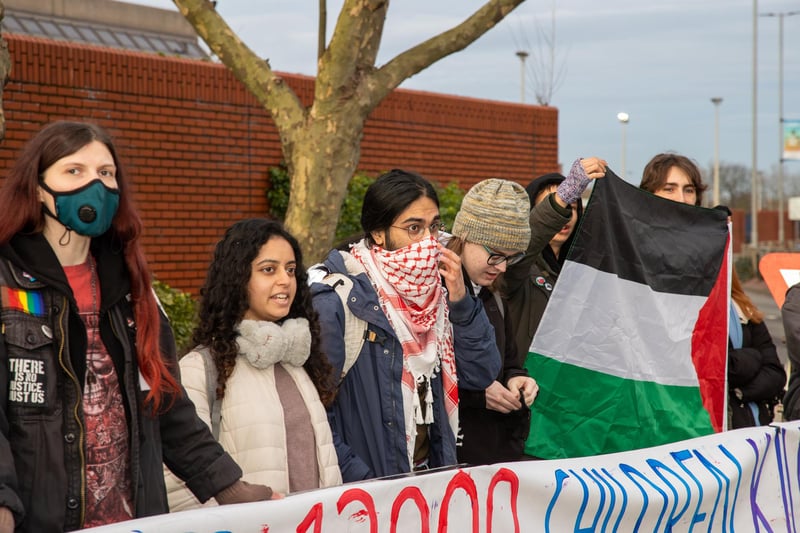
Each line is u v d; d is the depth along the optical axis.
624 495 3.37
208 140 10.86
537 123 14.22
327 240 6.90
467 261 3.77
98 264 2.56
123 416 2.54
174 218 10.62
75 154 2.46
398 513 2.78
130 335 2.57
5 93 9.26
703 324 4.46
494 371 3.65
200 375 2.92
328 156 6.78
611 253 4.24
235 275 2.97
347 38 6.66
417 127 12.91
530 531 3.13
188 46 20.09
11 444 2.33
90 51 9.84
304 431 3.00
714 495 3.68
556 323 4.17
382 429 3.25
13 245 2.42
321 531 2.60
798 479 4.07
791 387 4.51
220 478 2.67
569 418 4.18
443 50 6.82
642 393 4.27
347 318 3.29
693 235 4.47
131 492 2.53
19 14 17.11
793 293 4.45
